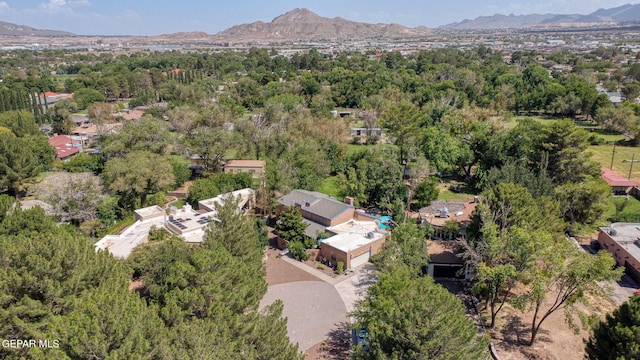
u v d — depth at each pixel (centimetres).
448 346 2398
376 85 14738
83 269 2791
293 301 4347
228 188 6700
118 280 2873
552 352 3581
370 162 7381
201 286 2764
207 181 6825
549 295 4391
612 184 7431
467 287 4572
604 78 18850
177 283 2841
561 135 6906
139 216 5525
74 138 10888
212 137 7706
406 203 6694
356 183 6694
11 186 6994
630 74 18638
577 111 14125
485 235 3897
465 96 13525
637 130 10450
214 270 2928
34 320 2503
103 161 8588
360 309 3512
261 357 2670
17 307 2406
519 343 3691
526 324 3950
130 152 7306
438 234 5528
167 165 6794
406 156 8394
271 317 2848
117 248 4606
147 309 2511
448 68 17025
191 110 11250
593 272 3194
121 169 6241
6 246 2758
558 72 19300
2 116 10150
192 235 4878
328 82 16975
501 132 7962
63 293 2642
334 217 5597
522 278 3509
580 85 14012
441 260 4806
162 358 2109
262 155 8550
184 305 2684
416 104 12850
